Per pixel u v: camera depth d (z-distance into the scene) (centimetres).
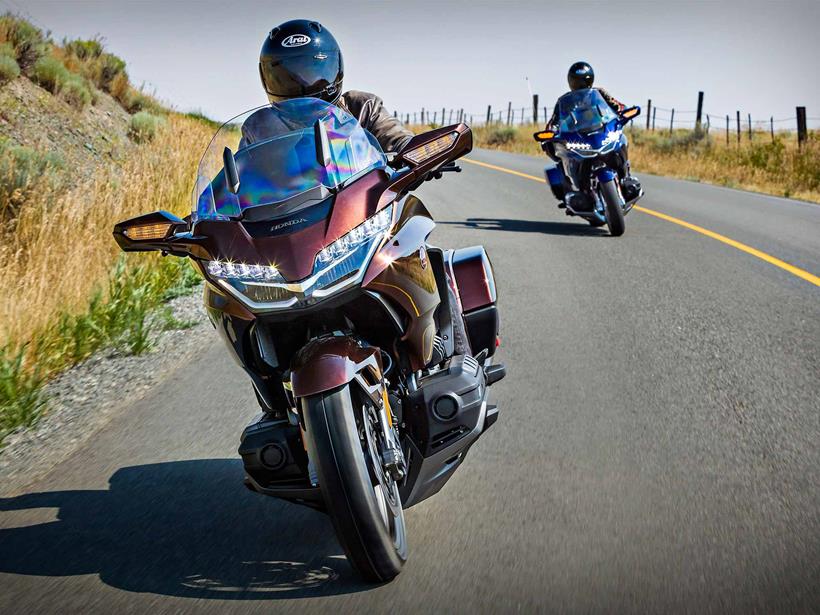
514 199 1766
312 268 350
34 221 1068
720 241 1207
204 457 524
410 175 382
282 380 376
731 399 573
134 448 543
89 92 2184
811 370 629
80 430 580
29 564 402
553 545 386
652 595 341
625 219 1444
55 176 1335
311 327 374
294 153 390
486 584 356
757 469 462
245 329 369
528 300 873
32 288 837
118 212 1171
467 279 557
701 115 4041
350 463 338
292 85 442
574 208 1303
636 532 395
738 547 377
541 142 1365
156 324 850
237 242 359
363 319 375
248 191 381
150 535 427
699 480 450
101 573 389
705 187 2017
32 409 616
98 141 1966
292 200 370
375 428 378
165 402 625
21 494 485
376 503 346
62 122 1936
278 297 351
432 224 419
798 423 528
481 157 3084
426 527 412
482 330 552
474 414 409
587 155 1273
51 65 2044
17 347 718
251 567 388
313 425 340
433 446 402
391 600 348
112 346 782
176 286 993
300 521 436
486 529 405
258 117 418
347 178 384
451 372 414
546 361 669
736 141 3888
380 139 500
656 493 436
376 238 368
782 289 901
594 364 657
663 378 620
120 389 662
